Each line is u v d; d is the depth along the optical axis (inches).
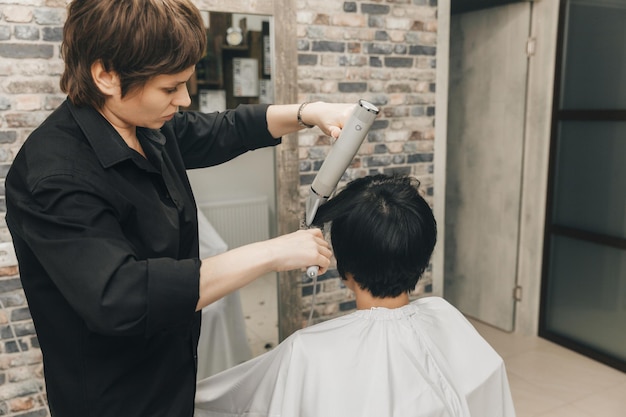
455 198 141.5
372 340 39.1
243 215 89.3
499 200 129.4
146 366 36.7
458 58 134.5
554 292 125.3
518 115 121.8
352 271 40.2
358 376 37.6
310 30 90.9
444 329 42.3
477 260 137.5
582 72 112.7
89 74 31.0
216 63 84.1
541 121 119.7
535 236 124.8
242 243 89.7
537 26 117.3
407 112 103.3
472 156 135.0
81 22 29.8
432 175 108.7
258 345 92.9
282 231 93.1
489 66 126.9
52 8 73.9
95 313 27.8
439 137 107.7
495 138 128.0
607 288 113.6
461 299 143.6
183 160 47.7
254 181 89.5
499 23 122.9
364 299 41.4
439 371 39.1
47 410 81.2
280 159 91.0
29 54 73.5
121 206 32.8
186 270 29.3
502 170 127.6
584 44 111.5
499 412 42.3
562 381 108.4
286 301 95.3
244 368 43.4
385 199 38.7
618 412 97.2
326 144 95.9
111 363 35.1
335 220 39.6
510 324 131.0
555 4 114.7
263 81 88.4
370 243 38.2
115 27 28.9
